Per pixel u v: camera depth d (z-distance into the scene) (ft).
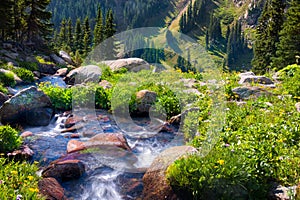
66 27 250.16
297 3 93.61
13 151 24.71
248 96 35.50
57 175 21.30
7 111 32.73
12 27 124.36
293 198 16.67
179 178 18.45
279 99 33.27
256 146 20.98
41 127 33.14
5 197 15.96
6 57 89.97
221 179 18.02
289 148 21.36
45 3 131.95
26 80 61.16
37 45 133.39
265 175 18.51
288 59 94.63
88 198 19.70
